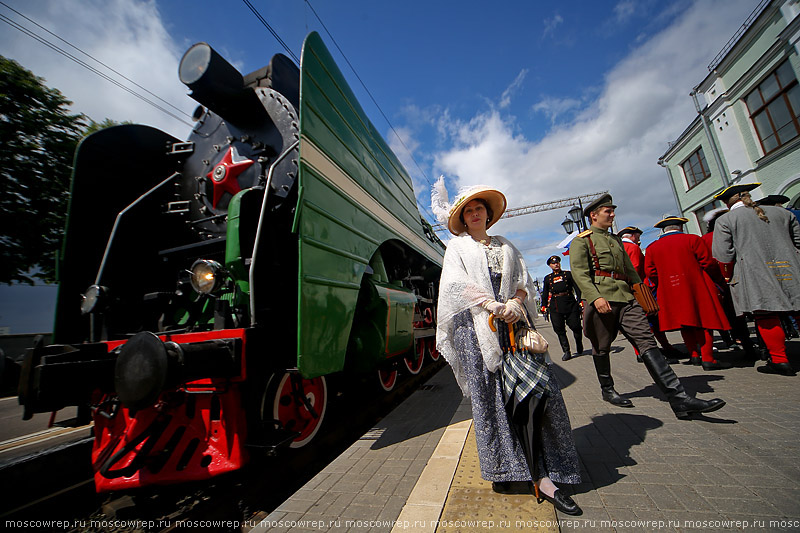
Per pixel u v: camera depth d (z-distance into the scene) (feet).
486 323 5.76
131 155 12.21
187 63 11.27
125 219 11.50
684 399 7.96
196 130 13.24
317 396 10.99
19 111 31.19
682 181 52.95
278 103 11.23
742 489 5.20
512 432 5.78
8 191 31.48
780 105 35.76
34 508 8.53
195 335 7.97
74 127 35.19
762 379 10.94
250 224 8.91
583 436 7.97
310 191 8.36
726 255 12.31
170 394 7.85
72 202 10.48
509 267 6.12
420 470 7.24
